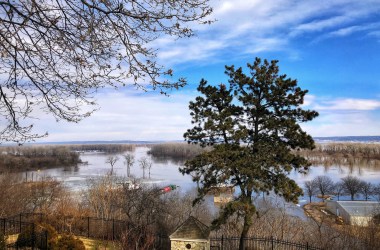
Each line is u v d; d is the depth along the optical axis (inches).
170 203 1841.8
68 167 5600.4
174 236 965.8
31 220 1270.9
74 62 278.5
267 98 1122.0
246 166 1040.8
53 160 5772.6
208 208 2192.4
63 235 936.3
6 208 1663.4
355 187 4033.0
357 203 2898.6
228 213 1058.7
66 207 1600.6
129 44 277.9
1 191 1740.9
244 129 1093.1
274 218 1710.1
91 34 270.1
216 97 1149.7
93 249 994.7
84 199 2381.9
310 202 3764.8
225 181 1051.3
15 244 919.0
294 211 3102.9
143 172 4645.7
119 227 1216.8
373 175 5290.4
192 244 954.7
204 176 1096.8
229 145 1107.9
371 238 1307.8
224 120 1099.3
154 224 1409.9
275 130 1118.4
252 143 1135.6
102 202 1695.4
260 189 1031.6
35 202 1969.7
